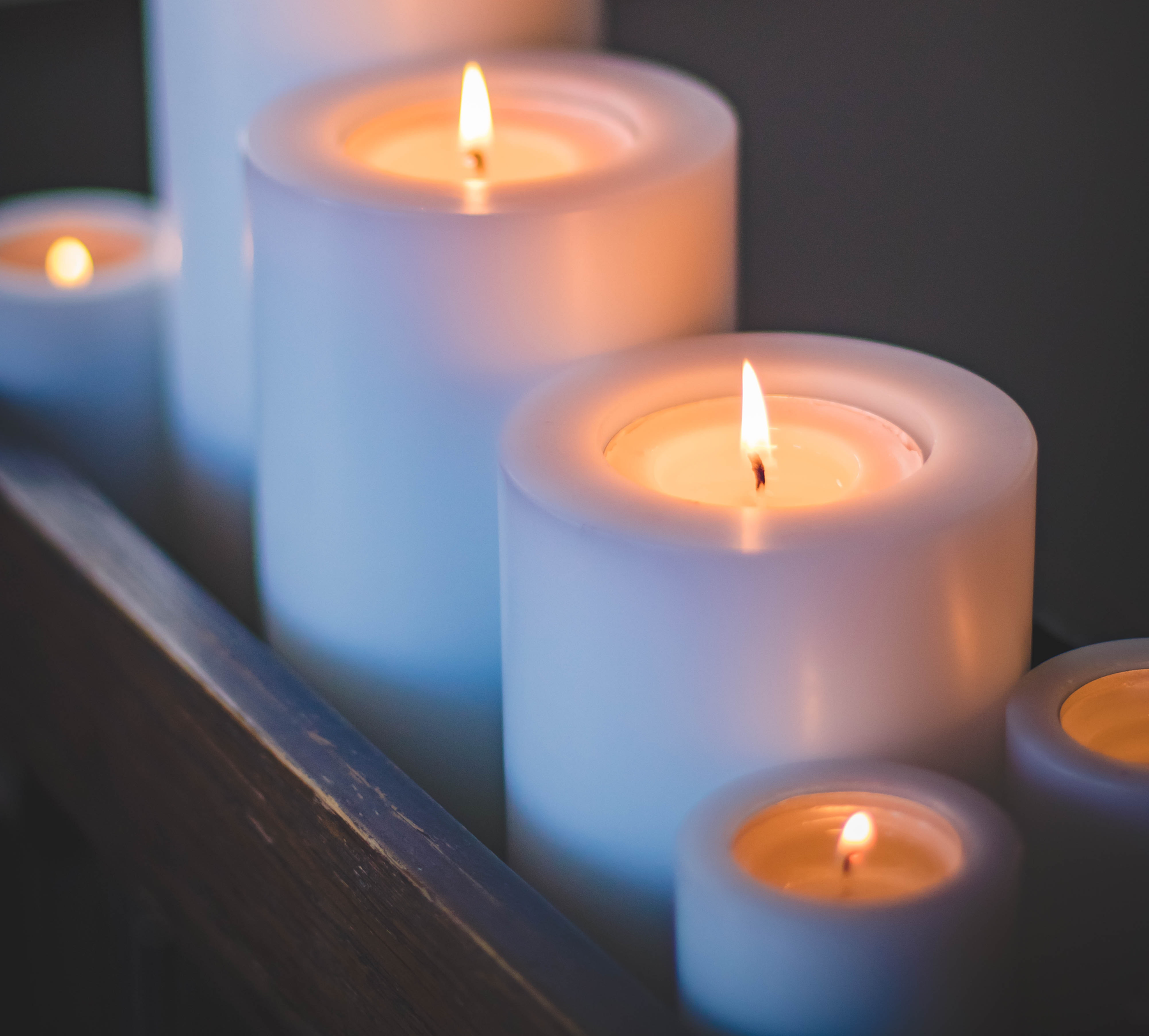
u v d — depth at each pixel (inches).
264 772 30.0
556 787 29.0
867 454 29.5
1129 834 27.6
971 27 33.9
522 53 33.9
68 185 45.4
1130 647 28.9
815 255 35.5
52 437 36.9
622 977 27.3
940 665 28.1
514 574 29.0
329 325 30.6
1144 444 32.7
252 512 35.5
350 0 33.3
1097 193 32.9
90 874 35.7
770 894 26.9
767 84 36.0
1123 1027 28.0
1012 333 33.7
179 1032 34.2
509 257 29.9
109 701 32.8
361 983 29.3
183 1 33.9
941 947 26.7
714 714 28.1
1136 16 32.5
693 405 30.2
